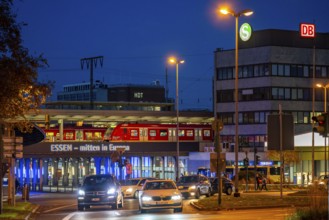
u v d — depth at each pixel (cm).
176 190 3300
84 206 3641
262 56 9862
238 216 2838
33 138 4609
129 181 5112
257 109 9862
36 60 2555
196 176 4934
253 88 9938
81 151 8650
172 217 2881
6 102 2495
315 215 2173
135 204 4247
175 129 9212
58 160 9856
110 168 9412
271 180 8062
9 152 3253
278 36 9875
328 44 10212
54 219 2964
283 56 9875
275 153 7950
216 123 3512
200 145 9381
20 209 3341
